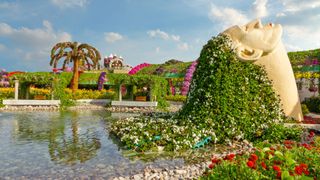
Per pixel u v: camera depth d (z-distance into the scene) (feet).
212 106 37.91
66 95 98.07
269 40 41.16
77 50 123.75
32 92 114.32
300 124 40.70
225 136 36.22
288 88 42.98
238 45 40.50
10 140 39.04
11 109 83.66
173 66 154.92
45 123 56.13
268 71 41.96
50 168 26.61
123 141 35.78
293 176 14.40
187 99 43.42
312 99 68.39
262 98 39.86
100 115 73.26
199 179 15.64
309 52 96.32
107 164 27.91
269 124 38.17
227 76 38.58
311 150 21.01
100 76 126.41
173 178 23.11
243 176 14.49
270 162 16.66
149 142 33.17
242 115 37.42
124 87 127.75
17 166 27.12
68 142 38.06
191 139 33.94
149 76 95.91
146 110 88.53
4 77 141.38
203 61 41.68
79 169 26.35
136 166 27.22
